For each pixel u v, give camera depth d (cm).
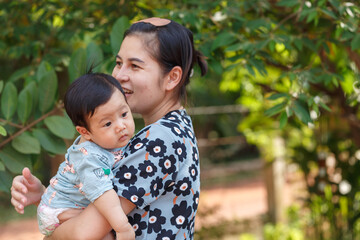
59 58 334
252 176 1111
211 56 280
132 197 152
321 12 281
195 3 300
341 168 493
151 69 170
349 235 505
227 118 1198
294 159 521
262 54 290
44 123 264
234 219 616
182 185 161
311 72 290
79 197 159
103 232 154
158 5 355
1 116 266
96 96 153
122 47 175
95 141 158
